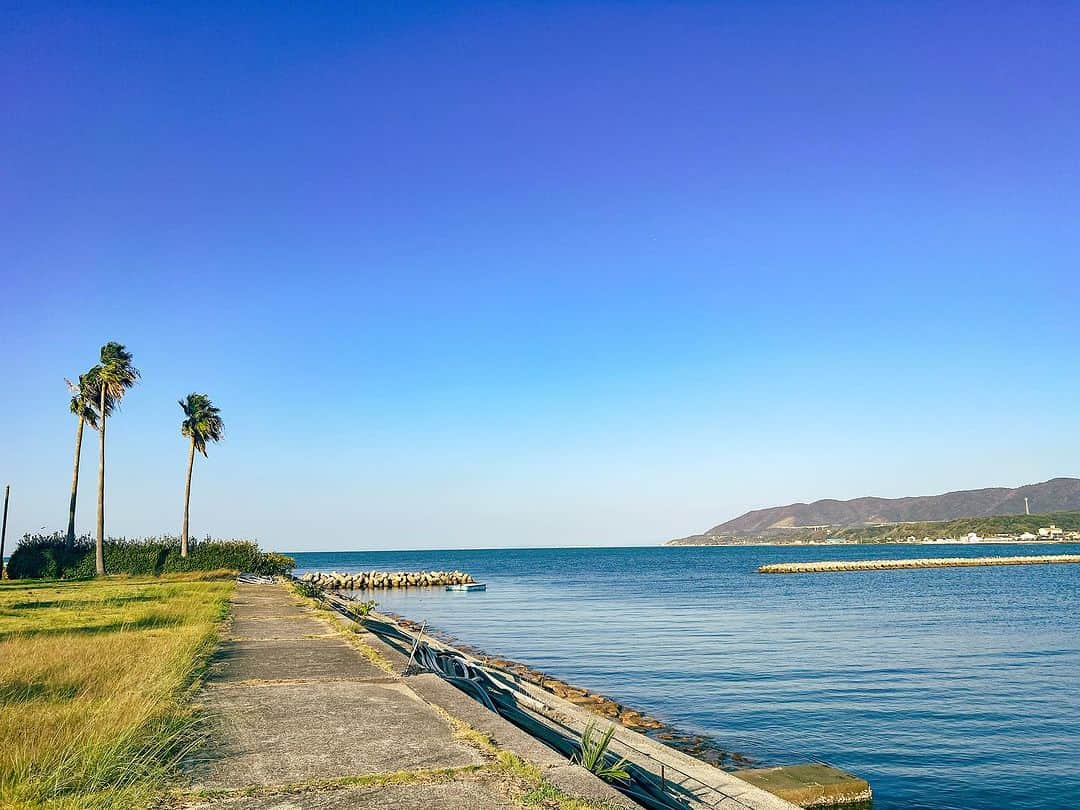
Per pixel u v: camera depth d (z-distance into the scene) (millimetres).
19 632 15906
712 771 10133
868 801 10406
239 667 11148
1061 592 60594
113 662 10977
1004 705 17500
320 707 8266
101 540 48375
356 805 5090
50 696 8562
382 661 11820
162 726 6809
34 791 5016
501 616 41531
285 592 32469
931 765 12781
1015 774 12359
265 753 6379
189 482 53219
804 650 27031
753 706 17375
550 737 8594
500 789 5477
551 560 190375
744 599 54469
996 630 33469
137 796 5043
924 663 23844
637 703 17703
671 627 35094
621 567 133125
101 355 51500
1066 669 22641
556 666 23469
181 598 26406
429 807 5062
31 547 49000
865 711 16844
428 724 7504
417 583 76250
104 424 50188
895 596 57344
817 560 157000
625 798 5500
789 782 10289
